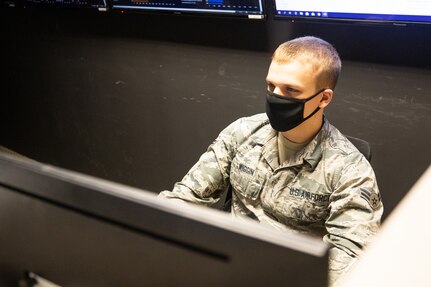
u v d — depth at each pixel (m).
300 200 1.47
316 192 1.44
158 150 3.02
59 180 0.76
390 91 2.01
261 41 2.29
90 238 0.78
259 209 1.57
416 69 1.92
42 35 3.29
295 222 1.50
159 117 2.91
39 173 0.78
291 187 1.48
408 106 1.99
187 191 1.62
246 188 1.56
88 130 3.37
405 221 0.42
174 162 2.98
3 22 3.51
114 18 2.84
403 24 1.81
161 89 2.82
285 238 0.62
